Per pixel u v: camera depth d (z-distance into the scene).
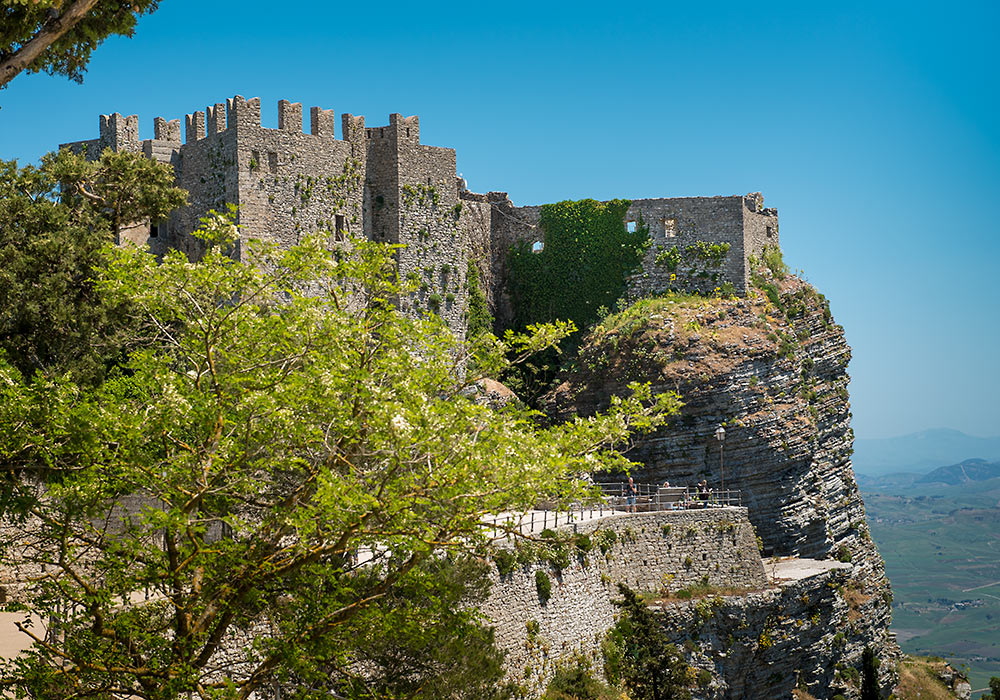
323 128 71.88
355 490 25.56
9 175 53.09
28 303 46.03
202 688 25.75
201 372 28.67
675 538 63.97
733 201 84.81
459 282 78.25
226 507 28.92
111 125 68.94
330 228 71.62
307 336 28.95
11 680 25.19
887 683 75.75
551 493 28.66
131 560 27.17
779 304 85.00
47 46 27.78
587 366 79.94
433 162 77.06
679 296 83.88
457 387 32.03
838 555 77.50
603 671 55.66
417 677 34.28
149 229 68.31
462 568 38.38
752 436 75.19
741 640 63.34
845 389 86.25
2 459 27.77
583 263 86.56
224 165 68.06
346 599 30.45
